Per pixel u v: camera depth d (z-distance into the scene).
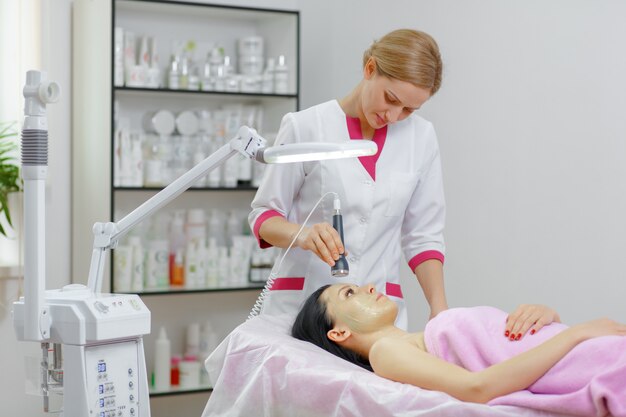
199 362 3.96
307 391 1.76
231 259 4.01
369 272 2.38
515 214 3.06
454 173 3.37
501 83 3.11
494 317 1.90
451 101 3.37
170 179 3.89
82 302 1.75
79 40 3.76
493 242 3.17
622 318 2.61
